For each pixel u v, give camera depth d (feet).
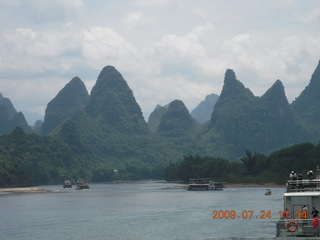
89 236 241.76
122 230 261.03
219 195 577.84
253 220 291.38
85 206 433.07
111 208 404.16
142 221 301.63
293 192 165.37
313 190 165.17
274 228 252.83
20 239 236.02
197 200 486.79
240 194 590.14
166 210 375.04
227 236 230.27
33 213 366.84
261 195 554.87
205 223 283.59
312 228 156.97
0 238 240.12
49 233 253.85
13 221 310.24
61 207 424.87
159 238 231.50
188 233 244.63
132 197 577.84
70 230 264.11
